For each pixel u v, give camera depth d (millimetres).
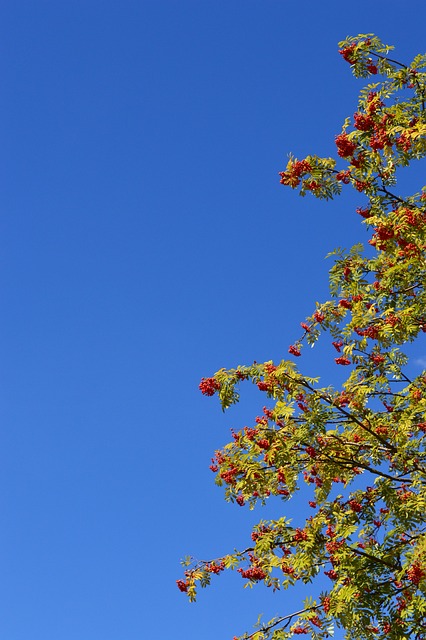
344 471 12977
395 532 12250
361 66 13234
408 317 12531
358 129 13008
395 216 12758
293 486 12984
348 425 12930
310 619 11977
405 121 12969
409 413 12578
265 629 12086
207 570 12836
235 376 12734
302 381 12438
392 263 13297
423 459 12641
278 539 12422
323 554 12062
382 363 13016
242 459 12820
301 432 12156
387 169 13156
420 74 12984
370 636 12164
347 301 13352
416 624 11172
